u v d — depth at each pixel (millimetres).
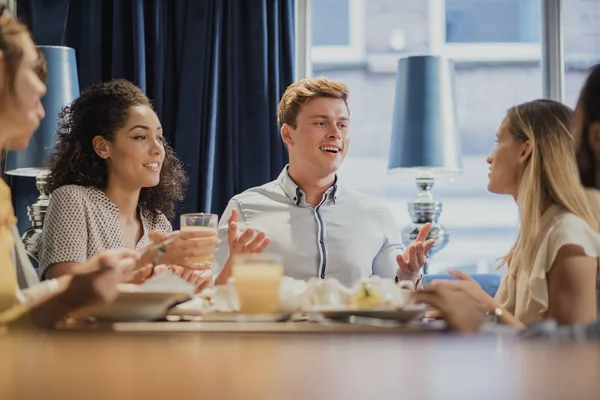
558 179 1882
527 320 1817
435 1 4402
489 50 4387
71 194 2457
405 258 2217
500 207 4332
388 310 1274
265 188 2799
